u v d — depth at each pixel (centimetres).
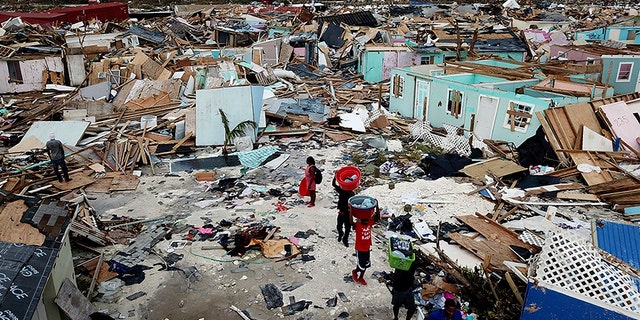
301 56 3966
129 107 2416
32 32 3422
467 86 1988
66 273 774
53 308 707
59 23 5294
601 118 1730
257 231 1151
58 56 3044
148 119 2158
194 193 1468
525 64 2522
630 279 702
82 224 1130
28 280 630
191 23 5759
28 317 585
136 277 984
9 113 2442
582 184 1470
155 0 8662
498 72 2281
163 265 1031
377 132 2131
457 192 1402
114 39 4084
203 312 880
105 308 884
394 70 2486
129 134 2028
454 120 2103
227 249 1095
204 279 981
